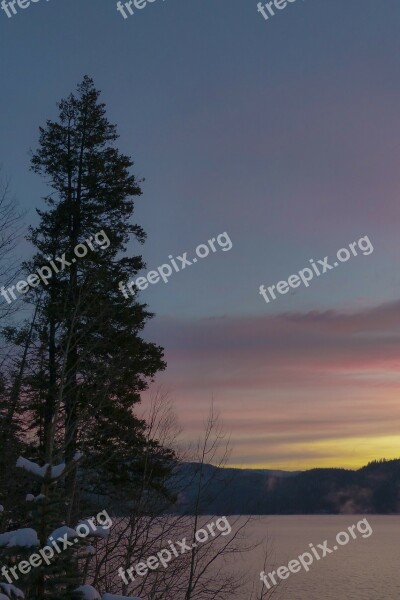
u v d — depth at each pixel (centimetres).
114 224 2652
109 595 721
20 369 2014
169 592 1591
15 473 1249
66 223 2603
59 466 727
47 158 2709
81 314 1892
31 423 1980
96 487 1897
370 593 7081
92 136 2733
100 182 2680
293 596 6172
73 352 2025
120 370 1919
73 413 1928
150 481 1780
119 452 1897
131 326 2255
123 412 2002
